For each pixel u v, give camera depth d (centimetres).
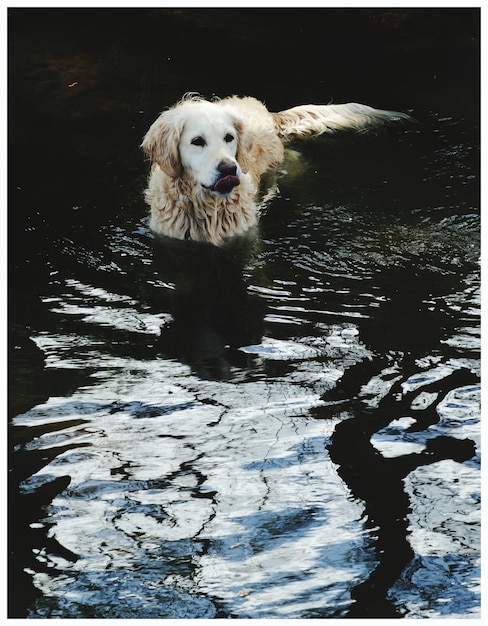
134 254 636
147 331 538
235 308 559
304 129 827
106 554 362
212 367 498
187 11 1096
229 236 659
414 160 760
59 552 364
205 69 953
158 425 447
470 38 1016
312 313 550
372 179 729
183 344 523
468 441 427
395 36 1029
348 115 845
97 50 991
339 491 395
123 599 340
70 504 391
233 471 410
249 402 464
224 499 392
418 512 381
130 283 596
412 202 688
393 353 504
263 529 373
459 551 359
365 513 381
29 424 449
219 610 333
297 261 614
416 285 577
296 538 368
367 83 925
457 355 500
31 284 595
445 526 373
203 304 566
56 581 349
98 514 385
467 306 551
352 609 332
